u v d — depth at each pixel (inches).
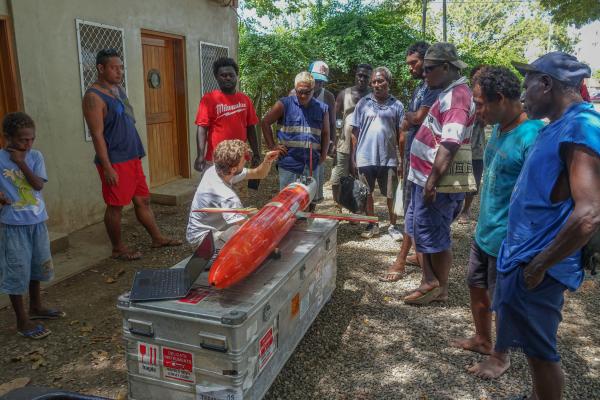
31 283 151.4
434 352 139.0
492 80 107.5
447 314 162.1
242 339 97.2
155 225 221.3
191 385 101.4
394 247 227.3
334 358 135.9
